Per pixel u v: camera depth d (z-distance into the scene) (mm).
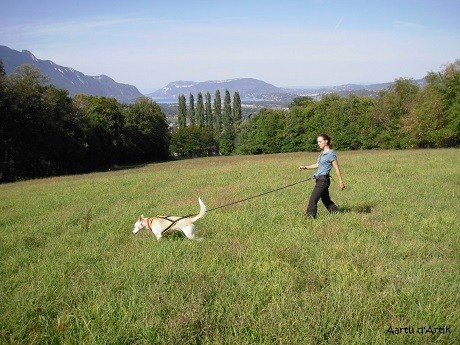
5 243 7980
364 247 6000
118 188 17547
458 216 7945
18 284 5375
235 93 141000
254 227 7812
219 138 112438
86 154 55906
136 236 8023
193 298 4293
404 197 10484
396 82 64312
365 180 14266
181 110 127938
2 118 40094
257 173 19578
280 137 82312
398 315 3914
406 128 56594
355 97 71875
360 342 3422
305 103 90250
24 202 15266
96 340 3617
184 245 6750
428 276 4691
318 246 6215
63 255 6738
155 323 3809
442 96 51094
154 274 5270
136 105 79375
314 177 8430
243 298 4398
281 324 3701
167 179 20656
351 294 4270
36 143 44000
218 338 3576
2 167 39969
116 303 4336
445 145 51875
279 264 5406
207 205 10773
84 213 11195
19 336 3793
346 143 70312
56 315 4332
